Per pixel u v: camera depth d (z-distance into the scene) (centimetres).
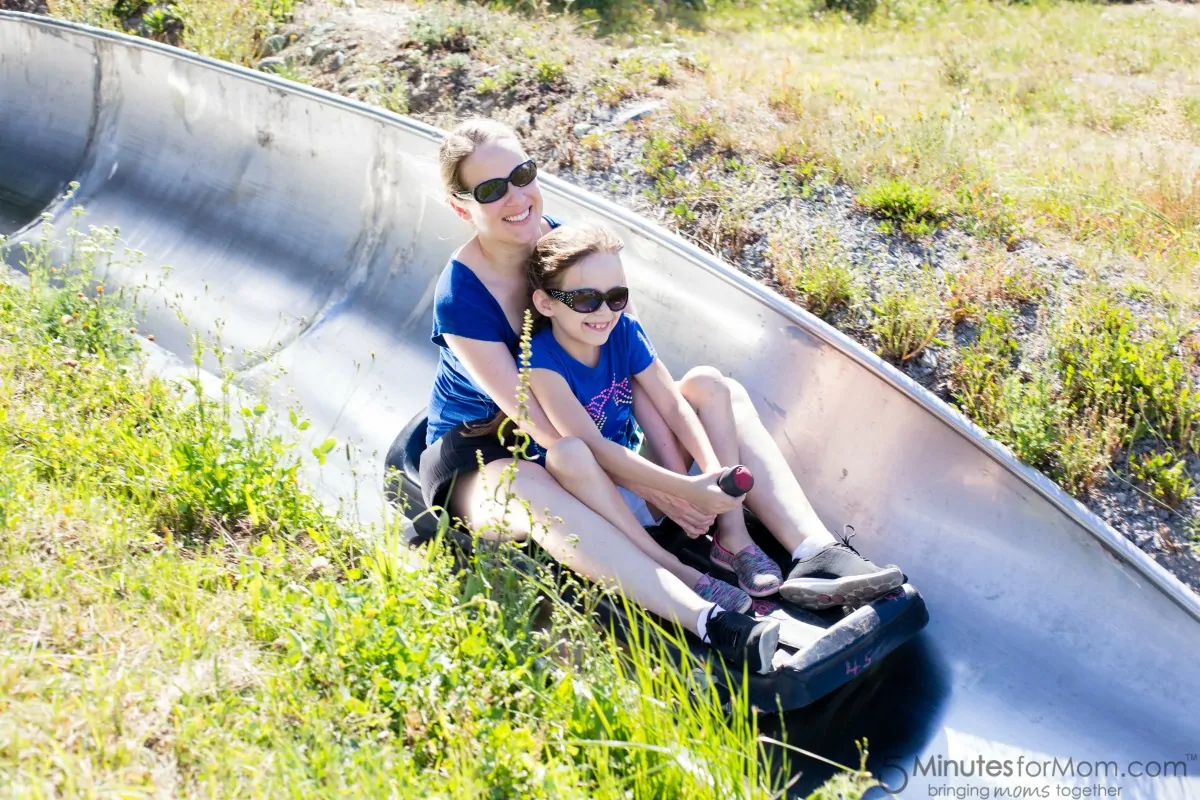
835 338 388
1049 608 340
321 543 336
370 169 514
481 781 250
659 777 259
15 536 316
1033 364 402
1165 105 755
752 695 301
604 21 904
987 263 446
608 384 349
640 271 440
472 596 307
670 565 326
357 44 695
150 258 569
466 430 346
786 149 531
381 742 267
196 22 721
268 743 258
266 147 557
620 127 568
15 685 257
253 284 536
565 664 298
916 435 374
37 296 457
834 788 271
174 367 490
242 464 360
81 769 237
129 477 356
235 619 299
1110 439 370
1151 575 322
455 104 625
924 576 364
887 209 482
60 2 768
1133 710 319
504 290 349
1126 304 427
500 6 773
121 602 299
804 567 327
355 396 468
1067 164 600
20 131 678
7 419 375
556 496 324
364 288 506
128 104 627
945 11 1073
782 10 1051
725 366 418
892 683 335
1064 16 1041
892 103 681
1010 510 352
